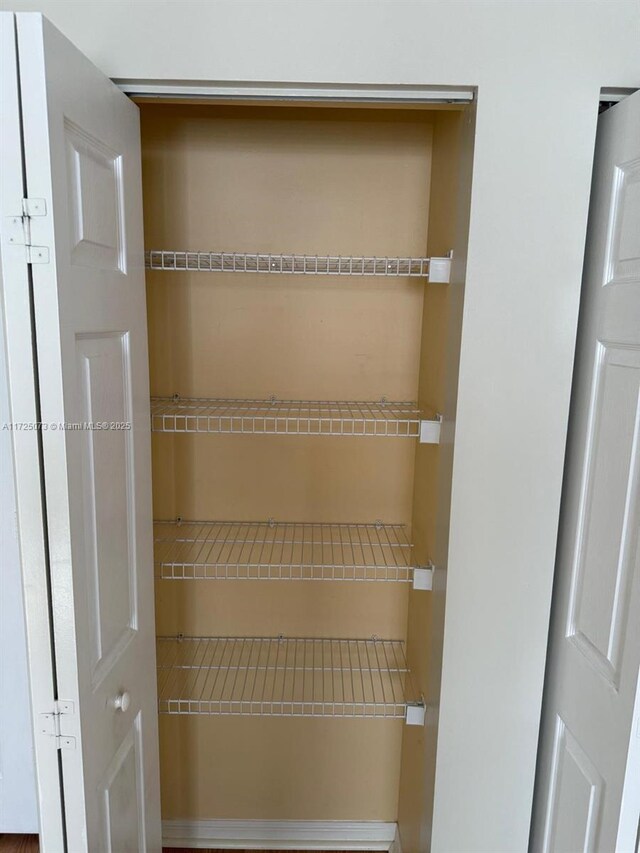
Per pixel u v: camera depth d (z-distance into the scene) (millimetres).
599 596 1021
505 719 1195
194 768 1718
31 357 765
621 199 996
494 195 1034
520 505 1126
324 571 1606
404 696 1629
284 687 1668
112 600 1012
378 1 985
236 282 1506
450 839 1240
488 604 1156
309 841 1747
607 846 958
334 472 1586
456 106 1078
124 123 1023
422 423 1248
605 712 977
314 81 1016
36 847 1577
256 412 1514
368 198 1472
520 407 1097
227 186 1463
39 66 706
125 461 1071
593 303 1067
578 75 1003
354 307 1522
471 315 1067
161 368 1541
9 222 735
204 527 1596
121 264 1031
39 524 800
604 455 1021
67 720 850
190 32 997
